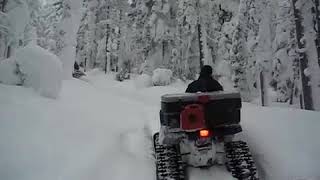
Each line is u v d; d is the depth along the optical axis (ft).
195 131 15.26
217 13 102.58
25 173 15.05
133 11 135.95
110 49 156.35
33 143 18.19
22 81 33.78
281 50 72.28
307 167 15.20
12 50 62.28
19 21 59.98
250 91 85.81
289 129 19.57
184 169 16.05
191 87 18.69
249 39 80.33
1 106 23.63
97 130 23.44
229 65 93.15
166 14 109.09
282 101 77.92
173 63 108.37
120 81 128.98
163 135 16.60
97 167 16.98
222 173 15.64
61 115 24.88
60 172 15.53
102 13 161.99
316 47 56.65
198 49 106.83
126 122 28.02
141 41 120.37
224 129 15.97
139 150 20.43
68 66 80.48
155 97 81.05
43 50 34.86
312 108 55.93
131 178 16.26
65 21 82.07
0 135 18.13
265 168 16.40
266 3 76.28
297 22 58.54
